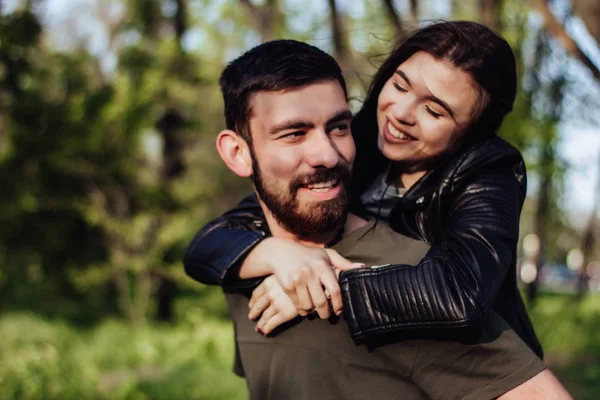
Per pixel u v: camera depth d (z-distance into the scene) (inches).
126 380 296.8
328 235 65.6
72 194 461.1
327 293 59.2
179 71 459.8
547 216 510.3
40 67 445.7
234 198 534.6
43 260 496.4
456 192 67.1
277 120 59.9
